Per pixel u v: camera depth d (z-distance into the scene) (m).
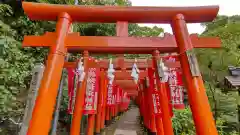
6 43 6.11
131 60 8.69
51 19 4.18
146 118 11.93
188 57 3.68
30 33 9.16
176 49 4.12
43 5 4.00
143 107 13.51
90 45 3.97
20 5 8.73
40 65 4.38
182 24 3.96
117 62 8.52
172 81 6.05
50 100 3.41
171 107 5.96
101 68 8.60
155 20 4.24
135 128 14.70
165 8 4.11
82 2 14.68
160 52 4.25
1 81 5.22
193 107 3.47
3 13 7.96
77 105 5.83
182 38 3.86
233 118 7.25
